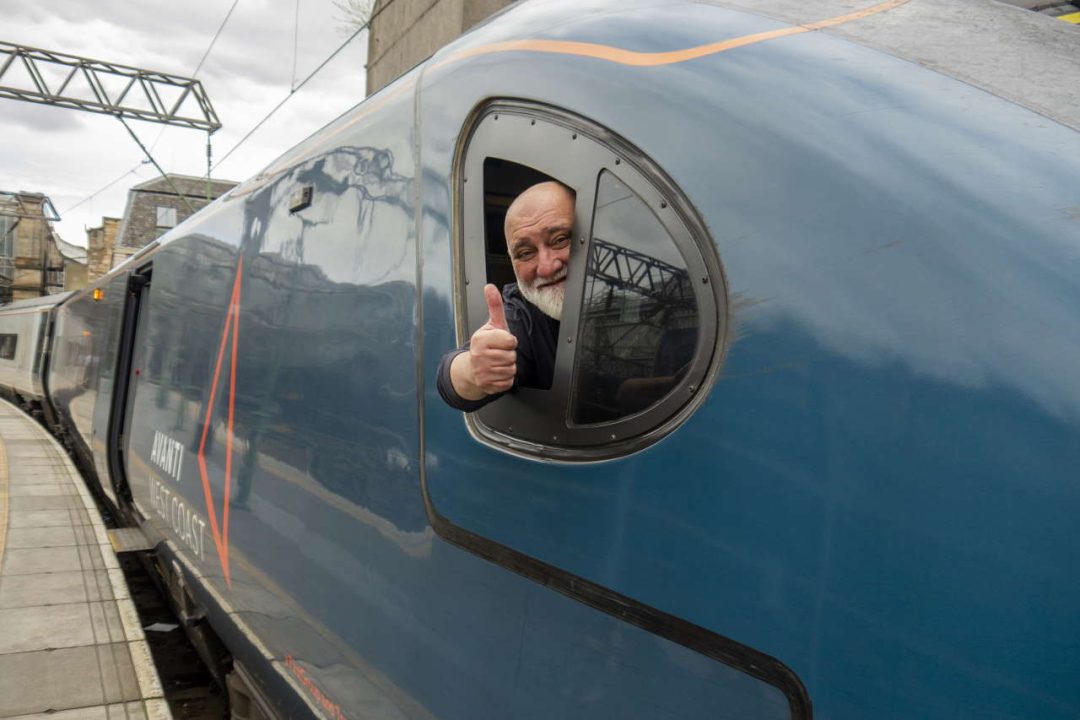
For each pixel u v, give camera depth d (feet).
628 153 4.99
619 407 4.89
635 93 5.09
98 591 17.65
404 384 7.14
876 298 3.91
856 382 3.85
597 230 5.12
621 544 4.73
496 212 6.22
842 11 5.55
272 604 10.04
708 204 4.50
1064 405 3.45
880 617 3.64
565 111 5.48
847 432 3.84
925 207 3.97
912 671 3.54
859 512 3.75
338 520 8.21
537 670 5.25
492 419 5.90
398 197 7.67
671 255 4.66
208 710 17.70
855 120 4.39
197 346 14.42
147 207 124.67
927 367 3.71
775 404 4.08
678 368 4.57
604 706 4.75
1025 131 4.36
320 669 8.58
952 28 5.47
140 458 18.89
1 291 201.87
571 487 5.11
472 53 6.89
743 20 5.32
